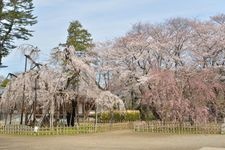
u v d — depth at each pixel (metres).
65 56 23.61
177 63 28.19
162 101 22.91
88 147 13.70
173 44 28.69
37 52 23.06
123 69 28.53
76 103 24.14
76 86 23.92
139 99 27.94
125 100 29.67
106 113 28.53
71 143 15.38
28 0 31.86
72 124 24.03
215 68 27.17
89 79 24.34
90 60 26.39
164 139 17.30
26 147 13.76
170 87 22.77
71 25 36.38
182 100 22.36
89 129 22.45
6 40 31.80
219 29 29.06
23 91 22.42
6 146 14.17
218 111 24.52
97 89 24.94
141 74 27.80
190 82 23.42
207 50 28.67
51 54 23.50
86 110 26.00
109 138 18.03
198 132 21.09
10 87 22.75
